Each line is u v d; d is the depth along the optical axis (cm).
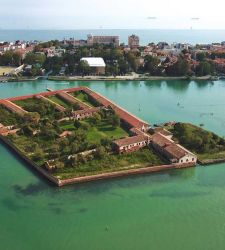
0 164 17662
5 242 12244
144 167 17350
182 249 12112
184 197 15212
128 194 15362
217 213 14138
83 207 14312
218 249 12175
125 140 18925
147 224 13350
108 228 13062
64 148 18612
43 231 12838
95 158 17762
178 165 17588
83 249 11994
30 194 15125
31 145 19250
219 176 17112
